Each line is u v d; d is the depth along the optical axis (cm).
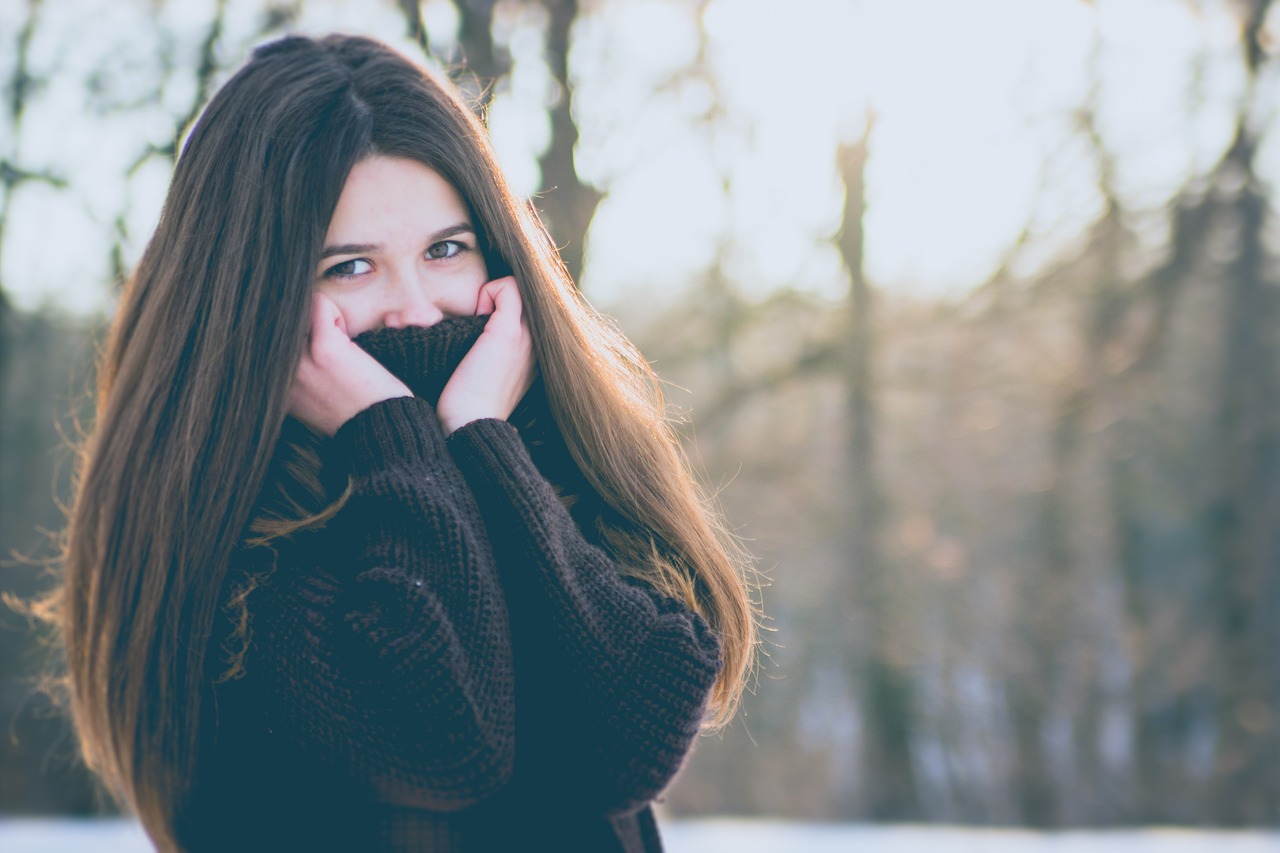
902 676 1327
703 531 150
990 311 1273
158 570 124
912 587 1326
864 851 546
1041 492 1424
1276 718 1609
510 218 144
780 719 1358
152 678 123
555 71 848
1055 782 1530
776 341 1265
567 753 127
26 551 1411
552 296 146
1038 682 1482
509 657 124
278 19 939
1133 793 1603
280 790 124
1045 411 1331
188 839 127
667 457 152
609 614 129
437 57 801
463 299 143
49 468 1409
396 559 125
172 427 127
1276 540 1596
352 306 138
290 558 128
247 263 129
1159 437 1552
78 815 1301
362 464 133
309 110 132
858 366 1224
